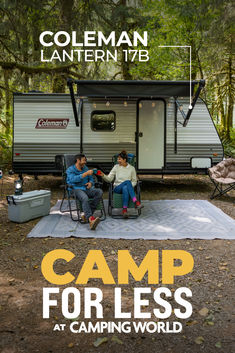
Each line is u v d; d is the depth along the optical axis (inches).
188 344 95.3
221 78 570.9
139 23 510.3
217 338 97.7
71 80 269.9
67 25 453.4
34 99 326.0
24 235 189.5
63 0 446.9
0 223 212.4
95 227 194.9
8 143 523.2
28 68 461.1
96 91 267.7
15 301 119.2
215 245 173.3
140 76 561.6
